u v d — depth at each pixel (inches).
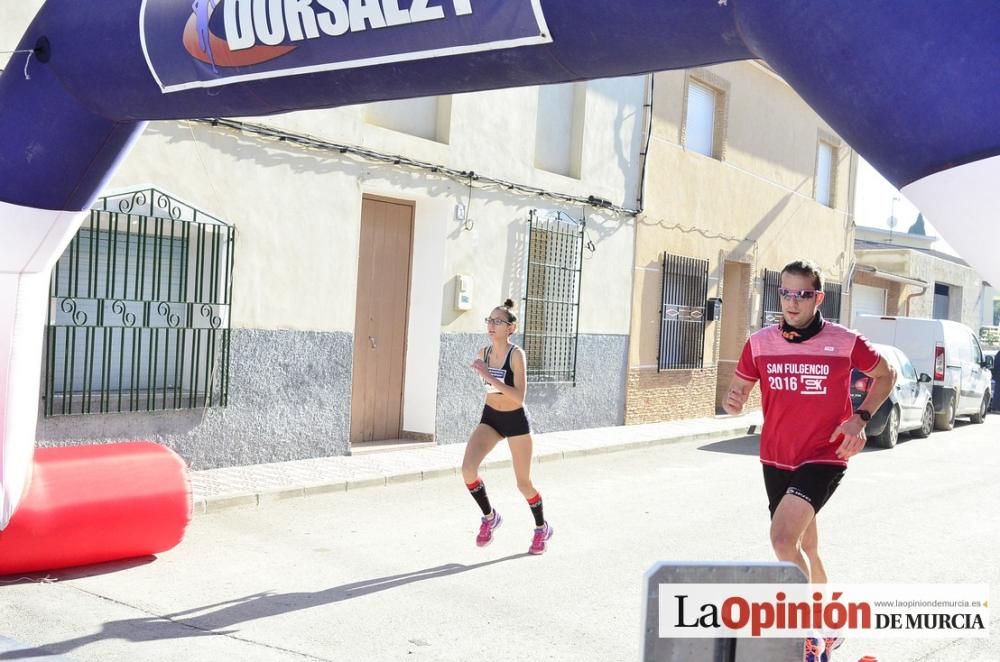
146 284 354.6
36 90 219.6
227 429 382.3
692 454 521.3
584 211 561.6
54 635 201.2
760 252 751.7
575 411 566.3
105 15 210.5
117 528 246.7
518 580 258.7
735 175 710.5
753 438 603.5
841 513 365.1
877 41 127.0
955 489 437.4
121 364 342.0
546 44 162.6
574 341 559.8
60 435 329.4
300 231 403.2
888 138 129.1
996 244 121.8
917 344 732.7
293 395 405.7
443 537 303.9
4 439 227.0
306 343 408.8
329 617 222.1
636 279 608.7
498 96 496.1
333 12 179.6
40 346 246.4
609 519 341.4
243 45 191.9
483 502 288.8
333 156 414.3
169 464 262.5
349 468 396.8
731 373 745.0
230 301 377.7
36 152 221.3
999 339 1567.4
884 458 543.5
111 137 226.4
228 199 375.9
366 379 460.8
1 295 229.5
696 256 669.3
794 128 790.5
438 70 175.8
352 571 261.0
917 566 285.9
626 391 605.6
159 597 230.7
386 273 466.9
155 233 351.9
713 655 89.8
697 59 155.3
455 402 482.3
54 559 240.4
